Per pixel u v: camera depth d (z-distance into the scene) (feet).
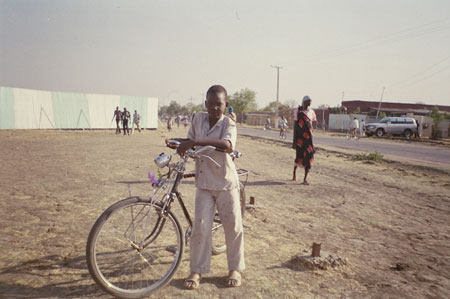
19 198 17.34
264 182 24.54
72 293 8.39
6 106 77.46
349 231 14.23
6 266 9.72
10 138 55.31
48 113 86.02
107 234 11.42
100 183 21.61
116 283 8.86
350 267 10.66
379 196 21.02
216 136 9.09
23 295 8.19
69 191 19.20
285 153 46.47
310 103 24.08
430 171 32.40
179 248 9.11
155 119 110.52
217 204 9.25
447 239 13.51
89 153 37.65
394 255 11.80
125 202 8.38
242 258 9.46
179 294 8.63
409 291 9.27
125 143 52.42
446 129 104.01
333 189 22.72
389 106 195.52
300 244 12.50
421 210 17.95
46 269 9.62
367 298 8.82
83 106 92.63
